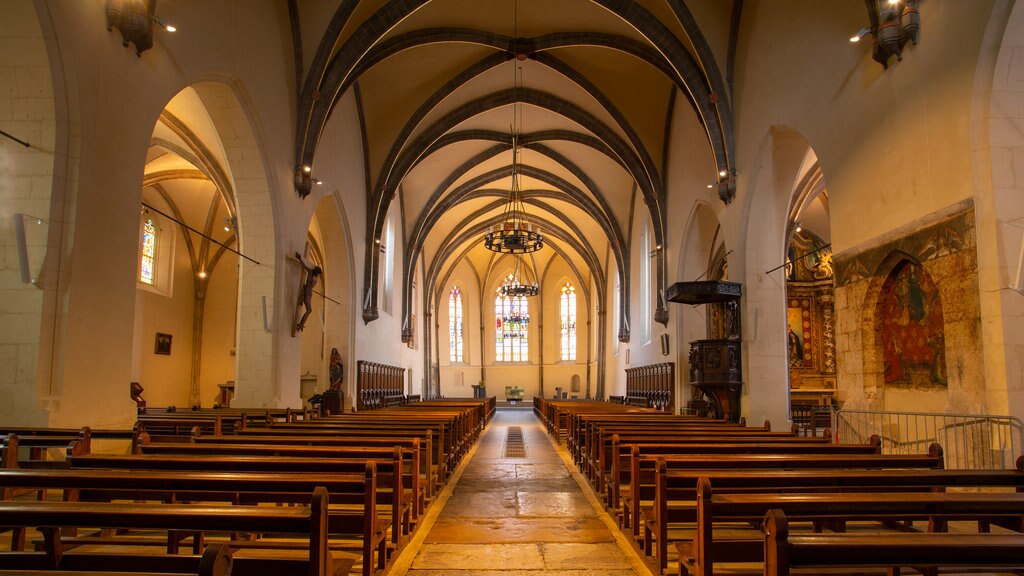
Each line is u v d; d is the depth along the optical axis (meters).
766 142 15.62
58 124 9.16
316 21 17.19
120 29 10.12
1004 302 8.22
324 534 3.62
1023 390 8.12
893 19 10.11
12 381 8.89
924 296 9.99
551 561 6.40
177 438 9.62
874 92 10.87
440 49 22.39
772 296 16.98
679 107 22.86
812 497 4.28
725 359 17.16
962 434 8.82
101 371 9.86
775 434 10.06
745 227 17.11
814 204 26.73
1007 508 4.14
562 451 16.78
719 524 7.27
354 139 23.34
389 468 6.74
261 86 15.25
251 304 16.30
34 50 8.98
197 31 12.34
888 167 10.48
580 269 49.41
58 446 7.52
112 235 10.09
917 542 2.91
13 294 9.00
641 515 6.96
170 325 27.84
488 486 10.95
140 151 10.75
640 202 31.25
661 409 24.66
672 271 24.33
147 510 3.42
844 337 11.97
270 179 15.97
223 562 2.68
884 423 10.90
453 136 28.45
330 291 23.12
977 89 8.61
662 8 18.12
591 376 49.62
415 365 39.56
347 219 22.55
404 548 6.87
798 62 13.71
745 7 16.91
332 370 21.95
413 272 34.78
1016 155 8.48
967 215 8.70
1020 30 8.27
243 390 16.23
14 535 5.93
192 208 28.09
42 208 9.09
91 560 3.65
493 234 27.70
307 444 8.16
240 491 4.73
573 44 21.41
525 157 32.47
